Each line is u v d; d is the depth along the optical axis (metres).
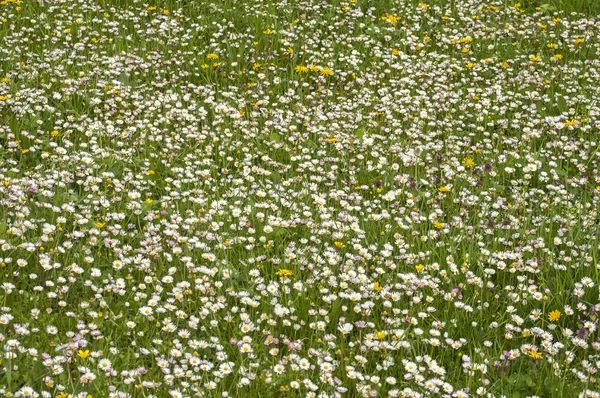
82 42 6.79
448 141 6.11
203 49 7.00
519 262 5.10
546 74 6.99
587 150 6.13
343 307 4.78
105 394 4.36
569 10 8.69
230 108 6.17
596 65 7.17
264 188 5.57
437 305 4.92
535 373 4.60
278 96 6.44
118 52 6.74
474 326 4.80
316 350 4.63
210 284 4.88
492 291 4.99
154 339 4.59
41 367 4.41
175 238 5.07
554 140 6.17
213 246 5.14
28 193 5.26
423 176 5.78
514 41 7.89
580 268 5.12
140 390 4.41
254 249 5.17
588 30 8.03
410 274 4.95
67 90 6.06
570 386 4.55
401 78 6.75
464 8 8.41
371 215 5.36
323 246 5.21
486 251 5.14
